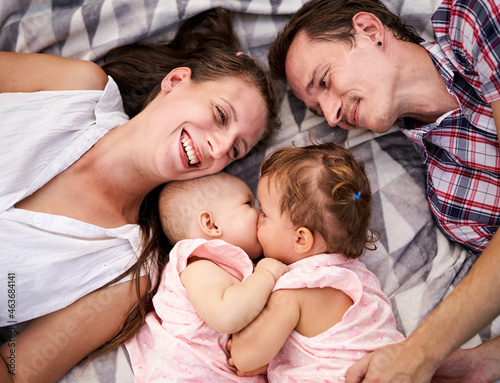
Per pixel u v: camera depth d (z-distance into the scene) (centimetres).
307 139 156
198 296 116
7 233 119
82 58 154
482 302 101
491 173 141
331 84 139
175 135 126
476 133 138
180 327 119
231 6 151
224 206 129
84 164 130
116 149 130
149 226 138
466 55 127
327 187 115
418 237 148
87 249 125
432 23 138
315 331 115
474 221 143
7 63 138
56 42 152
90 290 125
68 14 150
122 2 149
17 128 126
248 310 112
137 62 151
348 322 114
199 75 134
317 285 115
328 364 111
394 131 156
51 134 129
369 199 124
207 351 118
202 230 127
